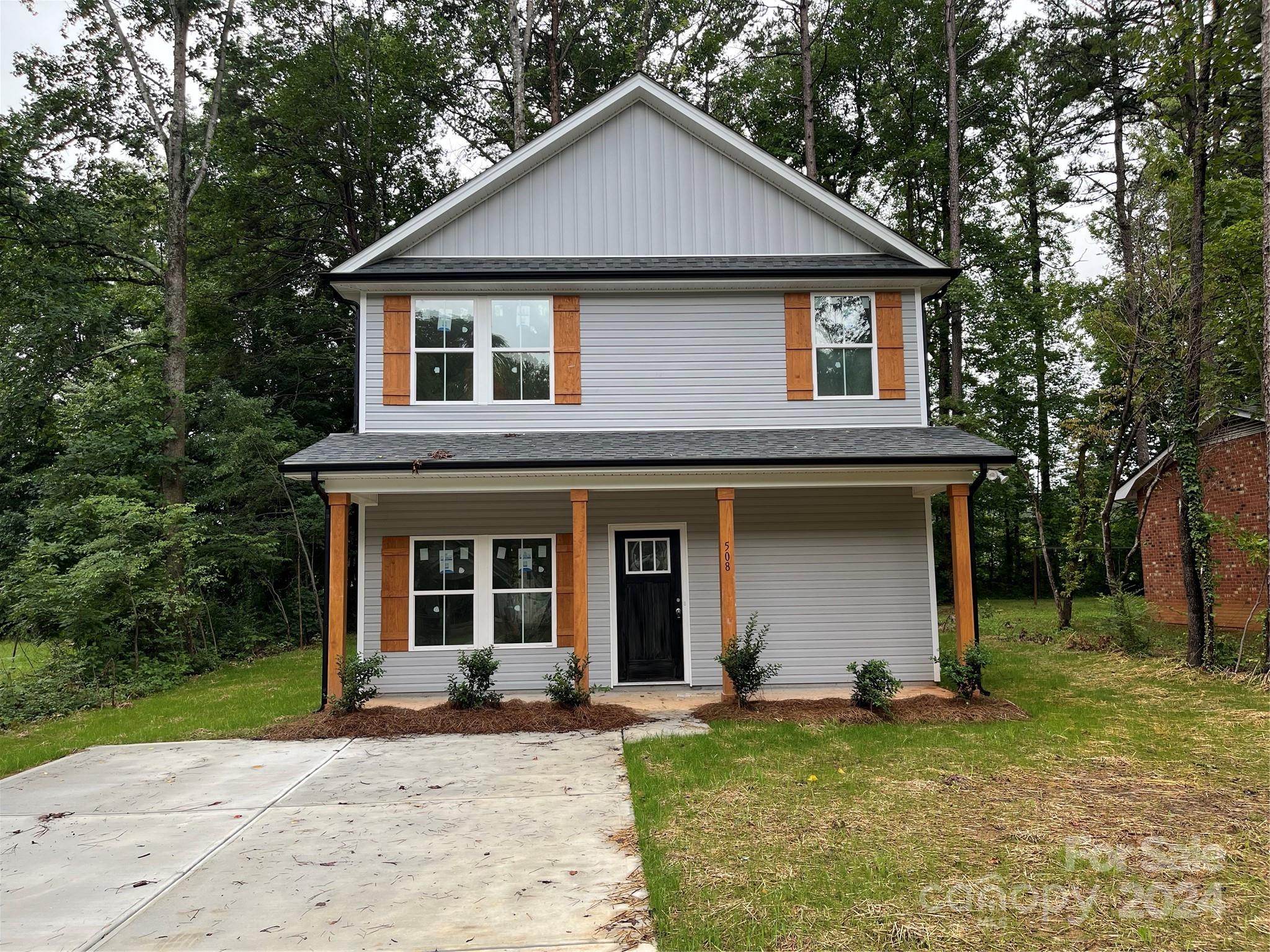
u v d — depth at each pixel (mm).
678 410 11219
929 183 26312
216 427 18609
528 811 5988
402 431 10945
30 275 15523
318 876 4832
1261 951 3746
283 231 22984
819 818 5617
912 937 3900
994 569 28672
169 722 9969
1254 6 10586
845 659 10875
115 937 4082
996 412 25531
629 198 11703
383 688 10633
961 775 6625
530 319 11273
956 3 22844
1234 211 13266
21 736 9547
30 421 16344
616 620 10984
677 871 4711
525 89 25125
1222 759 7016
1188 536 11852
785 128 25375
